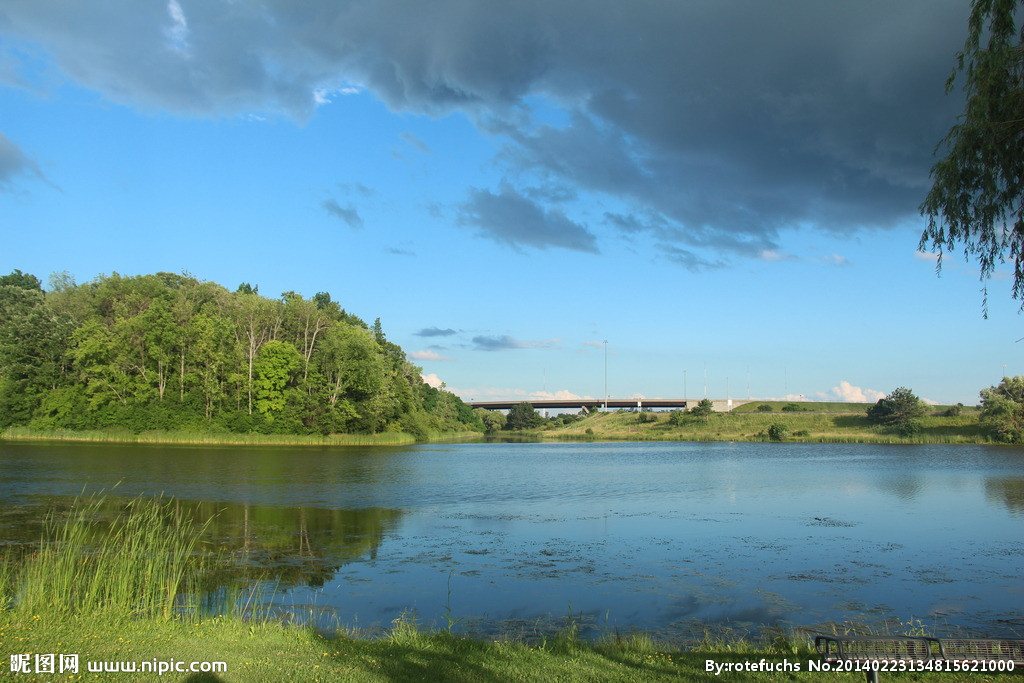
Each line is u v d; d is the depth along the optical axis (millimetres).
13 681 9141
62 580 14477
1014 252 14430
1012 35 13867
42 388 91188
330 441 98250
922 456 80188
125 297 99625
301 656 10664
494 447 101188
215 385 93625
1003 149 14188
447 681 9664
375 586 18891
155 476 45719
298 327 105812
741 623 16094
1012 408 104812
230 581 19047
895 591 19266
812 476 54062
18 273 119438
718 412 143500
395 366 132750
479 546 24641
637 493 41938
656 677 10219
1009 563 22953
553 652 11828
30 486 38938
